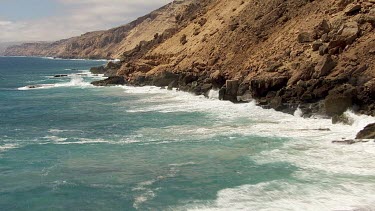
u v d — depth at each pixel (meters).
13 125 39.72
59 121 41.62
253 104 43.47
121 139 32.22
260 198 19.19
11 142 31.92
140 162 25.75
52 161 26.39
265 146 28.06
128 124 38.62
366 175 21.56
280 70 42.72
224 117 39.78
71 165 25.45
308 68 39.38
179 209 18.44
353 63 36.81
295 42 46.00
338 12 45.50
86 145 30.53
